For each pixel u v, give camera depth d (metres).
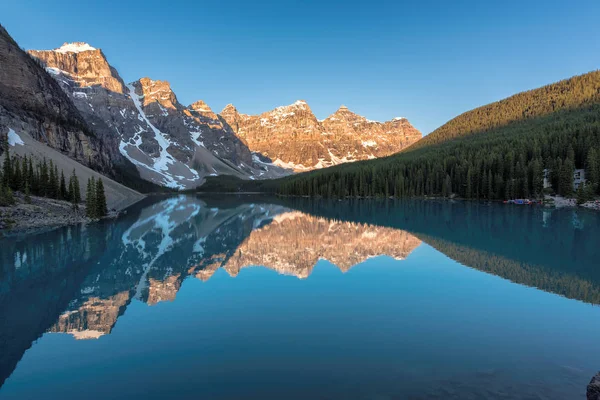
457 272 29.58
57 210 65.50
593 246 40.84
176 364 14.41
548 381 12.52
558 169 99.25
